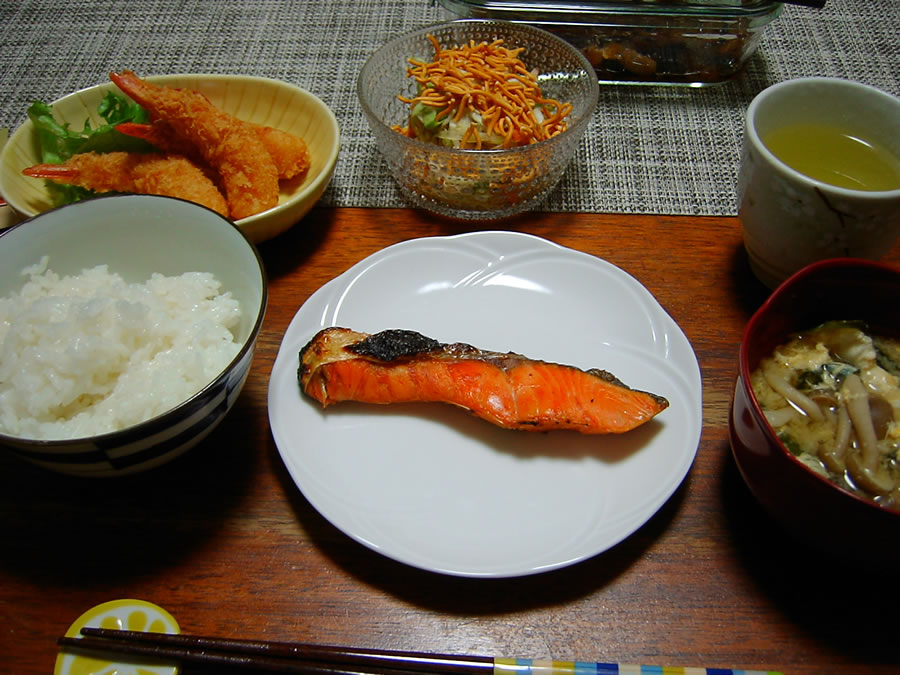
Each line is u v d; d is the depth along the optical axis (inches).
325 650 9.9
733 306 14.4
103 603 10.6
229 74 19.1
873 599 10.7
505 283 14.1
